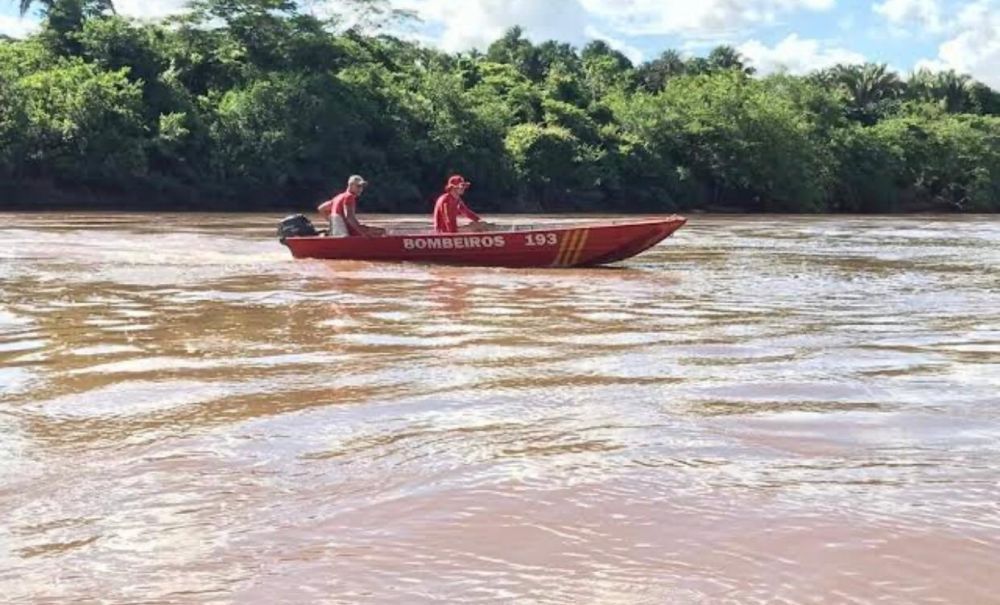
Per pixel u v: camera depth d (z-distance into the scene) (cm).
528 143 5038
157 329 693
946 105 8294
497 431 409
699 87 6166
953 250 1772
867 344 645
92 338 652
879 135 6644
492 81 5747
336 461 366
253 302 852
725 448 381
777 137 5825
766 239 2130
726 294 956
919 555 273
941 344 647
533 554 276
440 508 313
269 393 484
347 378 523
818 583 255
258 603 246
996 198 6719
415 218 3634
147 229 2142
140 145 3959
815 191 5956
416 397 475
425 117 4891
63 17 4366
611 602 245
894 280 1133
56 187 3941
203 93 4706
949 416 432
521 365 563
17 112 3766
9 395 478
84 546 285
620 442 391
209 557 275
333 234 1324
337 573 263
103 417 435
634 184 5484
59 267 1162
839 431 406
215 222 2647
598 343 646
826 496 323
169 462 365
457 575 262
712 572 263
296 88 4484
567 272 1195
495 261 1255
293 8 5003
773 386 501
